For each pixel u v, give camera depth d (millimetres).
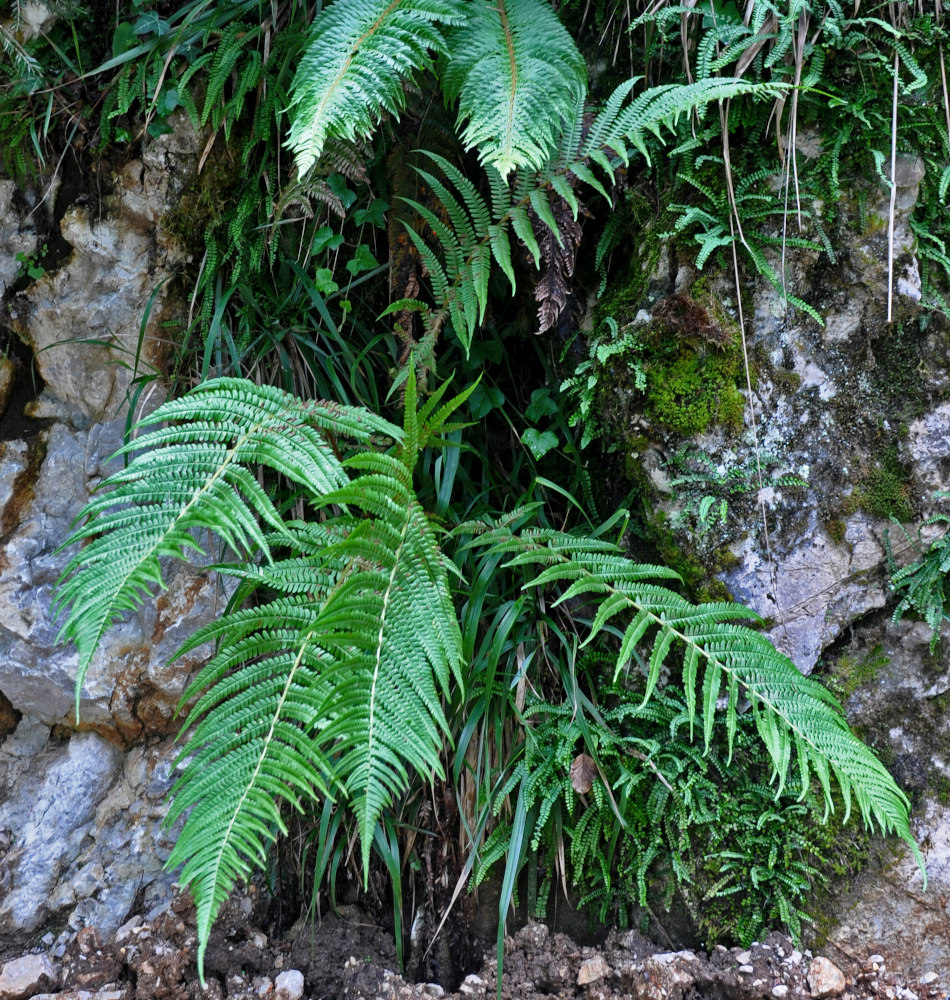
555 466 2406
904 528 2041
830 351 2057
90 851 2236
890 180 1979
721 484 2057
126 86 2215
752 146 2074
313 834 2301
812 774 2020
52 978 2105
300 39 2193
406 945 2254
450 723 2191
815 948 2014
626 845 2174
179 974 2096
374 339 2305
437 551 1688
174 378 2324
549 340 2365
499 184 1991
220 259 2316
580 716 2131
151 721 2289
